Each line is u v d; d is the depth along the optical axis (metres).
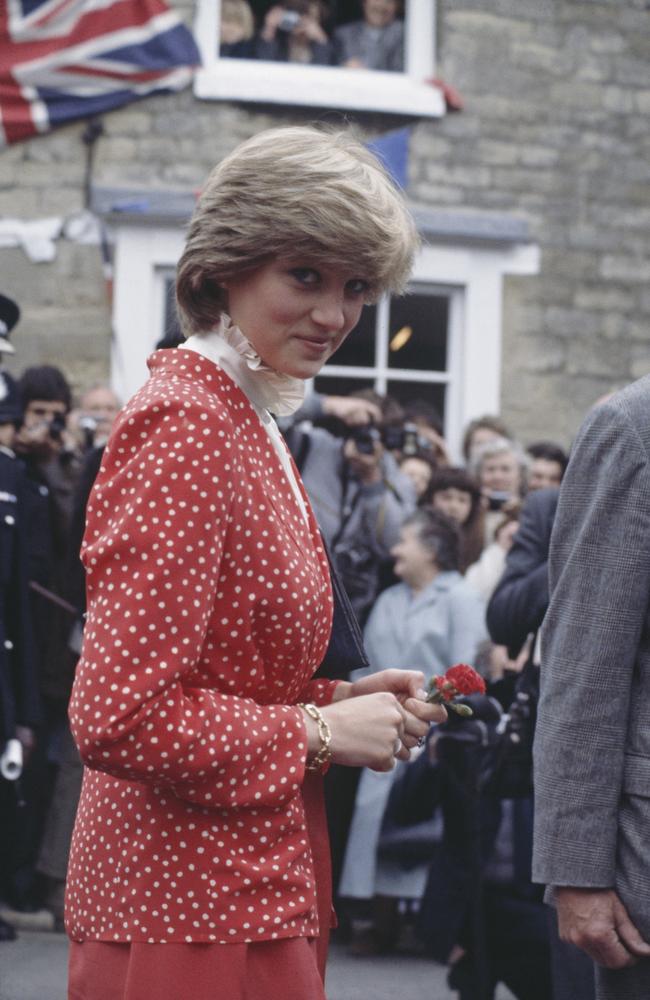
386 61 9.06
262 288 2.25
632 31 9.20
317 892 2.43
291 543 2.31
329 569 2.50
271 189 2.21
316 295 2.25
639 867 2.75
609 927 2.77
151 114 8.72
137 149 8.70
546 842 2.80
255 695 2.27
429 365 9.06
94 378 8.66
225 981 2.18
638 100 9.20
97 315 8.66
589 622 2.79
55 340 8.65
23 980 5.52
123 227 8.67
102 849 2.24
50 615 6.49
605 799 2.78
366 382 9.02
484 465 7.09
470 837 4.59
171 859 2.19
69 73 8.61
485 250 9.03
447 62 9.01
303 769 2.21
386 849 6.12
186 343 2.37
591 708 2.78
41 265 8.65
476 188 9.02
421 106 8.91
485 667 5.71
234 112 8.78
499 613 4.69
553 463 7.21
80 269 8.68
